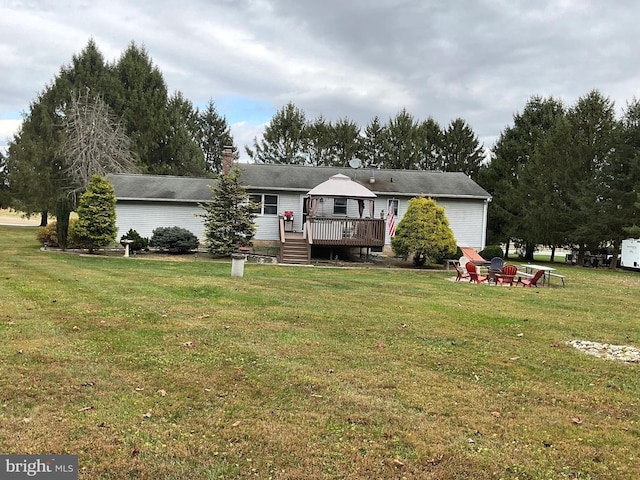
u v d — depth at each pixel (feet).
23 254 61.62
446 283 48.85
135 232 69.31
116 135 108.27
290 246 68.69
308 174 84.69
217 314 27.48
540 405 16.07
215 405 14.82
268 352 20.35
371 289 41.22
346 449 12.39
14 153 124.47
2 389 15.23
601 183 82.53
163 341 21.48
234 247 67.46
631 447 13.19
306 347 21.39
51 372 16.93
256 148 160.25
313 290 38.65
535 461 12.20
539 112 108.99
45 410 13.94
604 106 88.28
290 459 11.80
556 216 88.38
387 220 80.74
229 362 18.88
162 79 145.59
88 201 64.95
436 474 11.37
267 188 77.66
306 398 15.64
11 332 21.91
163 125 141.28
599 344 24.54
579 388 17.89
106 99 131.54
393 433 13.43
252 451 12.12
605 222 80.79
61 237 68.95
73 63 135.03
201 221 77.82
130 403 14.67
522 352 22.40
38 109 126.62
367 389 16.67
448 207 82.53
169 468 11.17
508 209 101.35
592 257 90.84
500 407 15.69
